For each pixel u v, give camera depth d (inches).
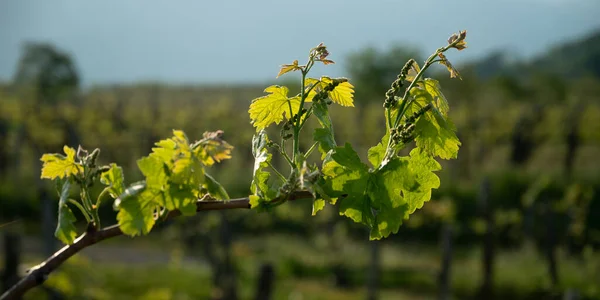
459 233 644.7
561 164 1112.8
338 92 71.3
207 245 490.0
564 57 4010.8
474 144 1058.7
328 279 585.6
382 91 1668.3
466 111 1101.7
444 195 733.9
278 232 729.6
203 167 60.4
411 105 66.9
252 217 709.3
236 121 1140.5
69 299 274.2
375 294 478.0
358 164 63.9
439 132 65.1
